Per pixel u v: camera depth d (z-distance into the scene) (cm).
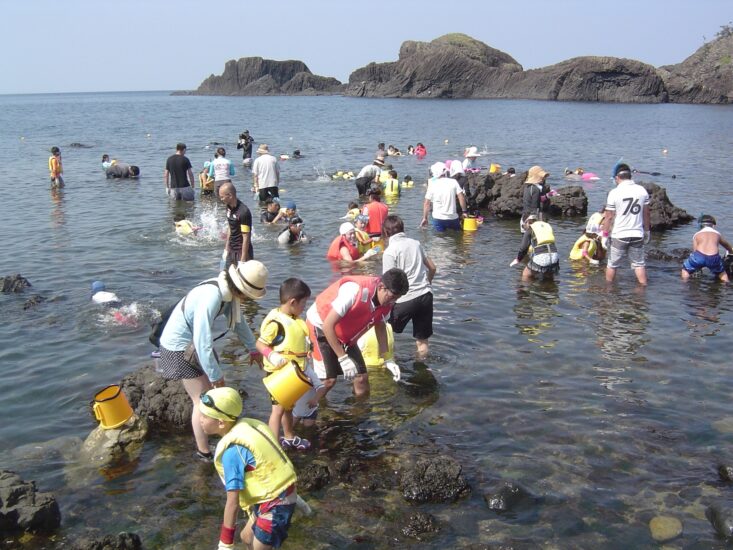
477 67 14450
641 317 974
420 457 602
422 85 14700
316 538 491
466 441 629
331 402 710
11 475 532
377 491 553
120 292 1067
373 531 500
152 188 2267
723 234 1495
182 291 1082
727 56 12031
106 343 856
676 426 655
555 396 719
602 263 1287
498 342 873
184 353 577
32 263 1258
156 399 668
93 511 522
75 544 470
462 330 916
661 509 526
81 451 606
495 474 575
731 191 2138
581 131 5084
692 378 766
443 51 14638
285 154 3431
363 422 666
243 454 425
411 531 498
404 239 807
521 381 757
